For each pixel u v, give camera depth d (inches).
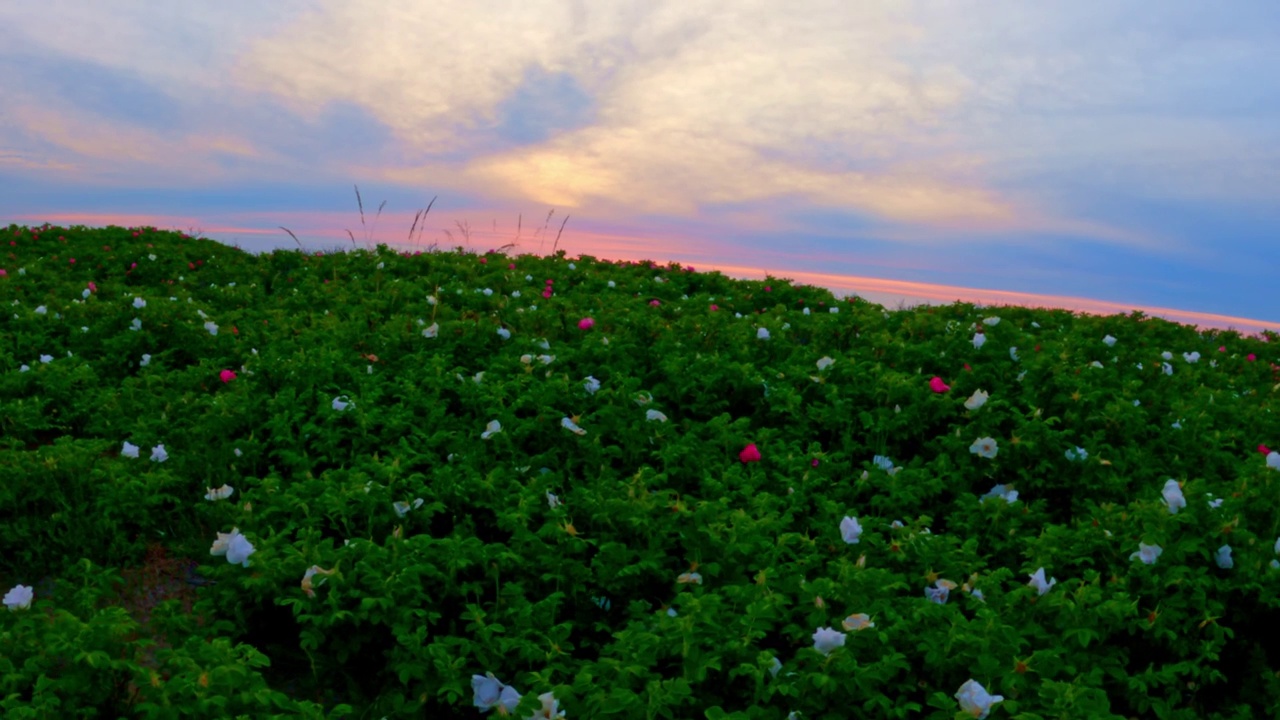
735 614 139.4
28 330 299.6
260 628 153.8
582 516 177.9
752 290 501.0
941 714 118.1
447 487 180.5
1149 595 149.4
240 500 180.1
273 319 333.4
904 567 165.8
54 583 166.9
